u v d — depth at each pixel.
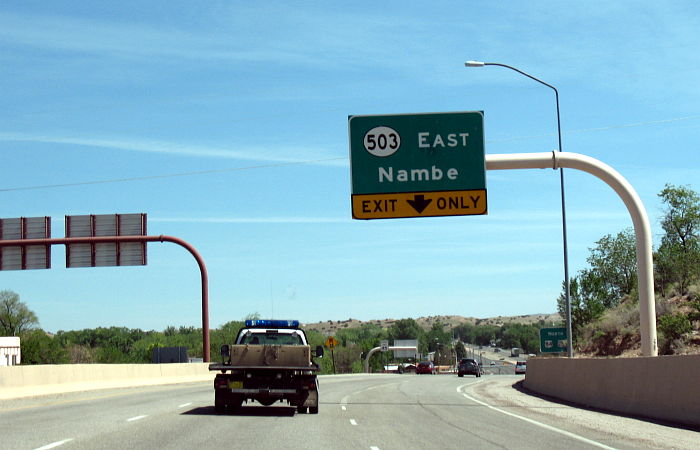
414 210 23.47
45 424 17.77
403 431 17.42
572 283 58.12
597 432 17.31
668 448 14.30
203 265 43.34
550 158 23.86
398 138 23.70
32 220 40.66
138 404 25.00
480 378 65.56
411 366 116.38
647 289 23.64
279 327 23.55
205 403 25.50
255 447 13.82
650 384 20.88
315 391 21.83
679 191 50.19
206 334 45.50
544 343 48.44
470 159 23.64
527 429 18.05
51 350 106.19
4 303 114.75
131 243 40.75
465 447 14.42
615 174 23.92
